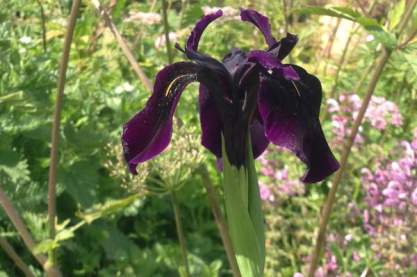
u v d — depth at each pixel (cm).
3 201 28
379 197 38
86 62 49
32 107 34
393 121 42
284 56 21
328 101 42
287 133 21
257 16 22
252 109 21
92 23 49
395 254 35
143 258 40
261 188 40
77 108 43
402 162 35
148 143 20
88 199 38
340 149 41
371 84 28
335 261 37
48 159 39
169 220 45
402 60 33
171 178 32
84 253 40
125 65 50
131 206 42
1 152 36
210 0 40
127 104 44
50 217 29
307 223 40
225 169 22
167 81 20
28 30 50
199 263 42
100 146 39
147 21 49
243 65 21
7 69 37
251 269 22
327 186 41
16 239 38
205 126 22
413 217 35
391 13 28
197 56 20
